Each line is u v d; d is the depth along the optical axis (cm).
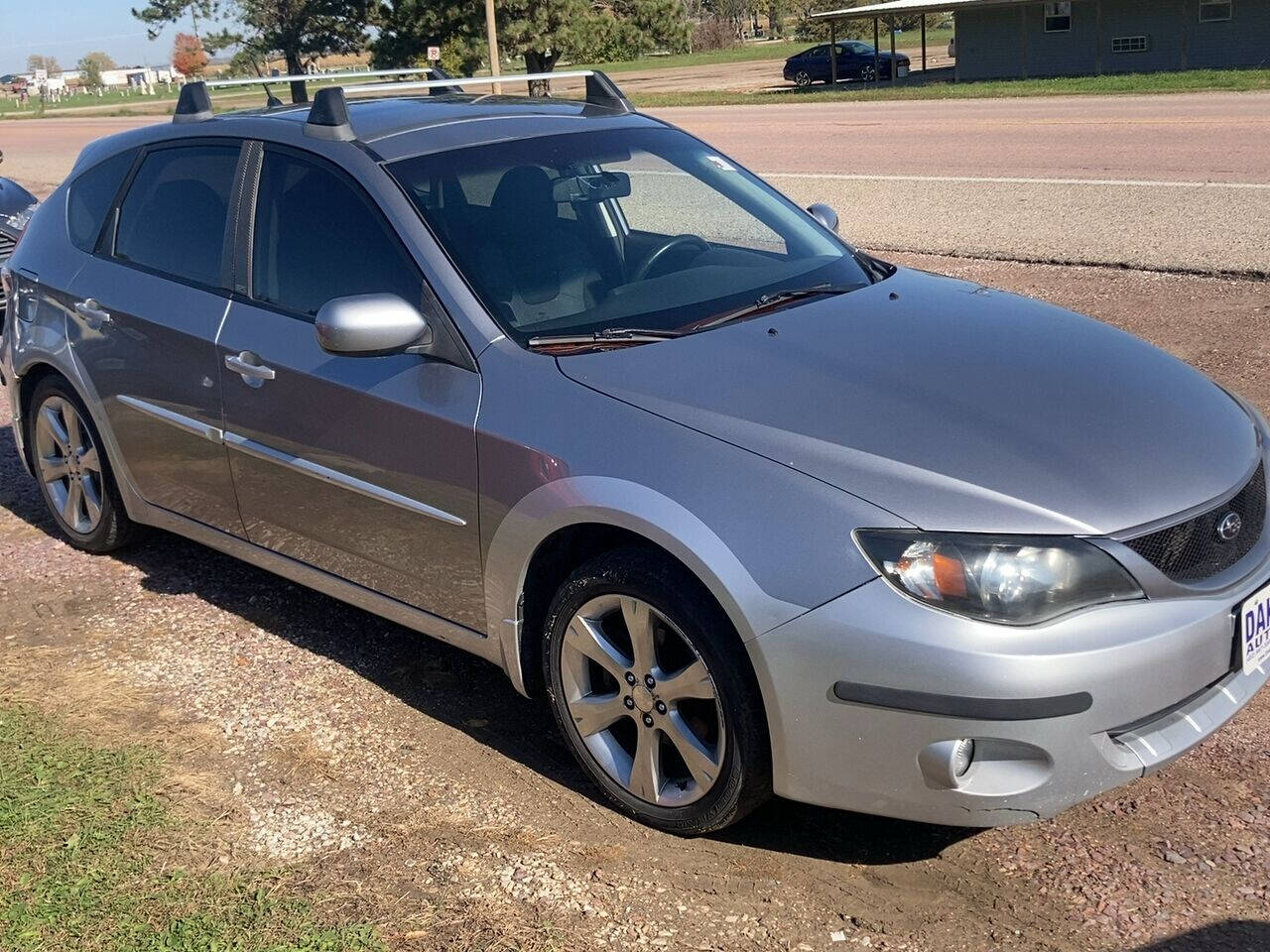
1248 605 295
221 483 428
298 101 496
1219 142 1655
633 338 343
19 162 2541
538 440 321
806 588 278
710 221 418
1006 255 1009
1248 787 327
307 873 304
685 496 295
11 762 354
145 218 464
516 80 488
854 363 329
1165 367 357
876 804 284
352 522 381
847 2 8406
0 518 574
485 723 379
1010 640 264
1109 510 279
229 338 409
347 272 382
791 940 278
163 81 13212
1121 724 273
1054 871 298
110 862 307
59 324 488
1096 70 3622
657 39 4866
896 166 1634
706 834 319
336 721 380
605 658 320
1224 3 3366
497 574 339
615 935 281
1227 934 273
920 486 280
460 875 303
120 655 427
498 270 363
